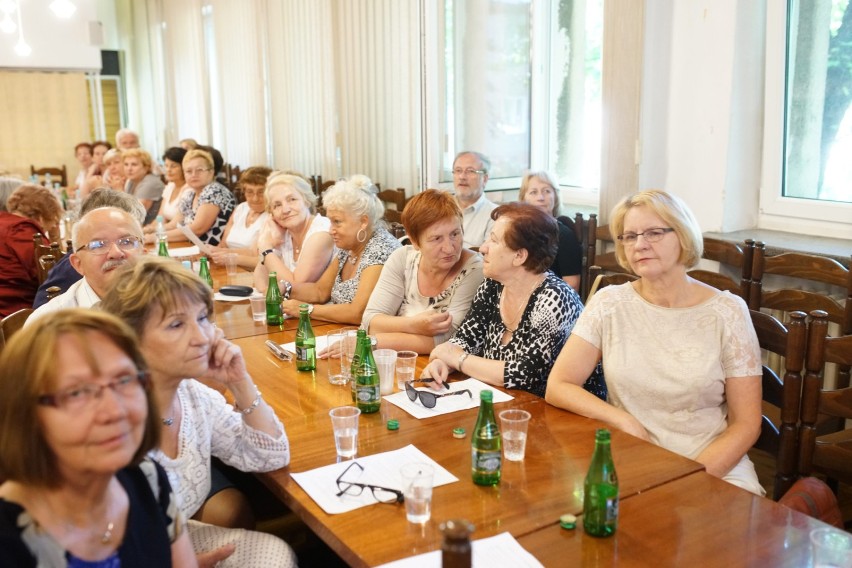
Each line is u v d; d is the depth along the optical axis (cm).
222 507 195
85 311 117
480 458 163
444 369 233
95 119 1004
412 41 529
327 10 620
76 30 940
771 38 363
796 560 134
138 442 118
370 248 314
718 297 205
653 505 155
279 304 309
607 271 399
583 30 471
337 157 643
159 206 666
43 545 114
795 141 370
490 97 511
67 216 579
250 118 773
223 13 791
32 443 110
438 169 534
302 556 242
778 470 203
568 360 214
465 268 274
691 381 201
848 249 329
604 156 408
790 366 197
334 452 183
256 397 174
